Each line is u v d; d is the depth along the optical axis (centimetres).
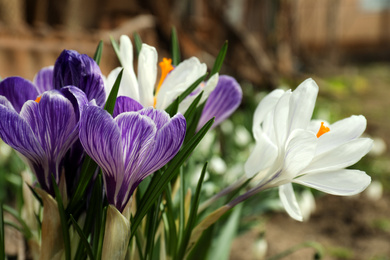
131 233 37
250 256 112
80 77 36
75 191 37
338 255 120
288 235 130
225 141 152
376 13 728
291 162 38
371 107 356
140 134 34
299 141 37
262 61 252
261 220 95
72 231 40
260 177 41
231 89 42
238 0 379
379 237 133
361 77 564
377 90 461
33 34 161
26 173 46
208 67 222
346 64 704
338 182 38
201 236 48
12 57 154
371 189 154
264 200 106
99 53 44
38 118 35
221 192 43
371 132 271
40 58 164
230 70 239
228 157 144
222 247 64
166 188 42
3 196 103
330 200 160
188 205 44
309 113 38
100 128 33
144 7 187
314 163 38
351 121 39
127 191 36
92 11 258
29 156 36
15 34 155
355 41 744
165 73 40
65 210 37
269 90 258
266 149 39
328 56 673
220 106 42
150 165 35
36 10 219
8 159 105
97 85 36
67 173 38
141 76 39
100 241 37
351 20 742
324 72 583
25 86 38
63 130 35
